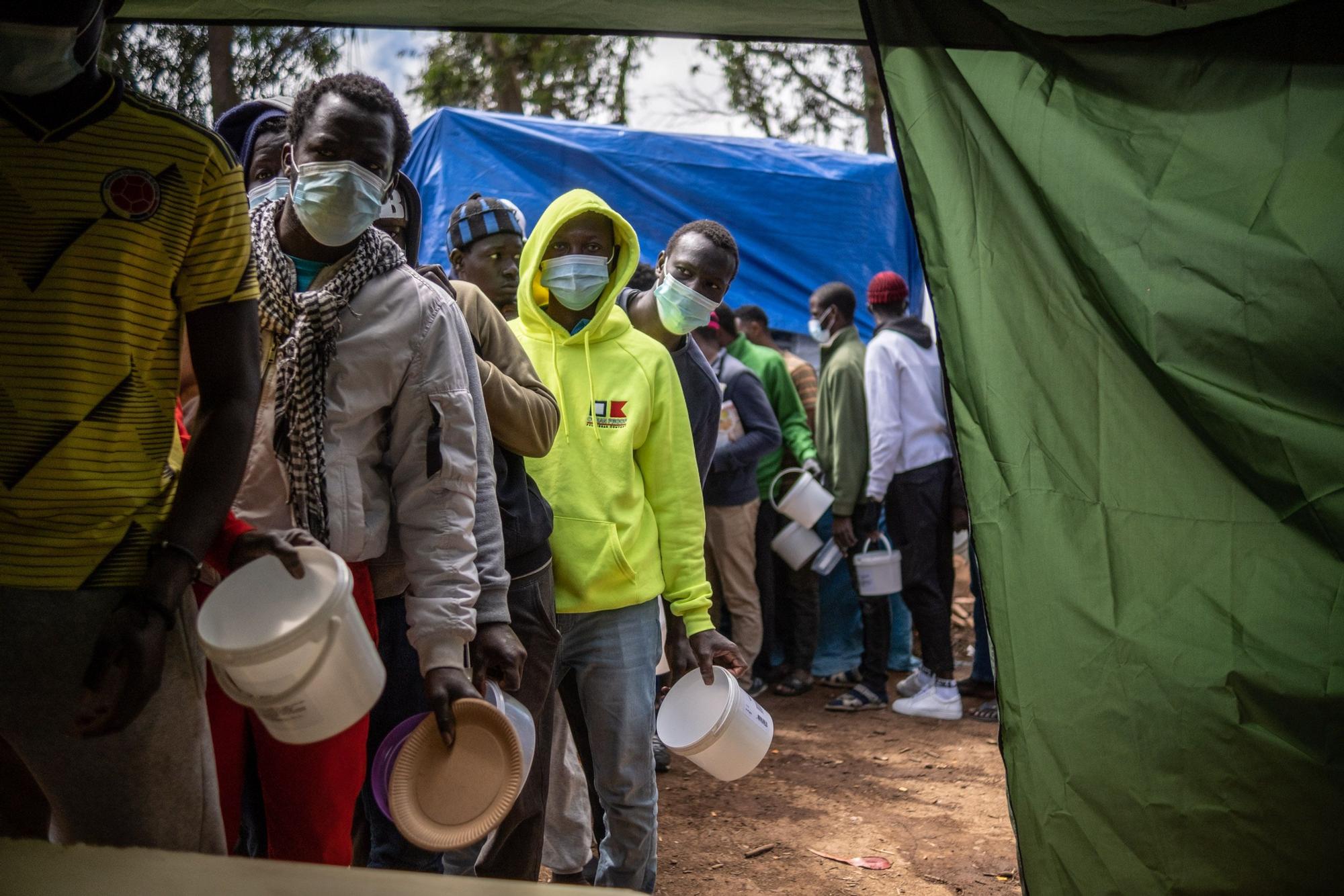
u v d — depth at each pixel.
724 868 3.98
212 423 1.77
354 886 1.58
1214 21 2.28
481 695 2.32
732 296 8.00
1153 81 2.30
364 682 1.78
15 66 1.59
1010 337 2.36
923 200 2.40
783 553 6.53
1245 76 2.24
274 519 2.19
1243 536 2.20
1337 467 2.12
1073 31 2.38
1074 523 2.31
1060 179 2.32
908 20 2.40
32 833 1.98
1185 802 2.21
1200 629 2.22
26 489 1.64
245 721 2.19
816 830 4.40
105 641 1.61
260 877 1.59
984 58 2.39
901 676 7.34
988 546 2.37
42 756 1.73
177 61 9.30
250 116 3.16
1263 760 2.17
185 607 1.80
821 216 8.05
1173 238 2.25
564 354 3.14
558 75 16.09
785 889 3.81
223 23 3.18
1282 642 2.16
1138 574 2.27
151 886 1.54
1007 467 2.35
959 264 2.38
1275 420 2.16
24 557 1.66
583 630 2.99
